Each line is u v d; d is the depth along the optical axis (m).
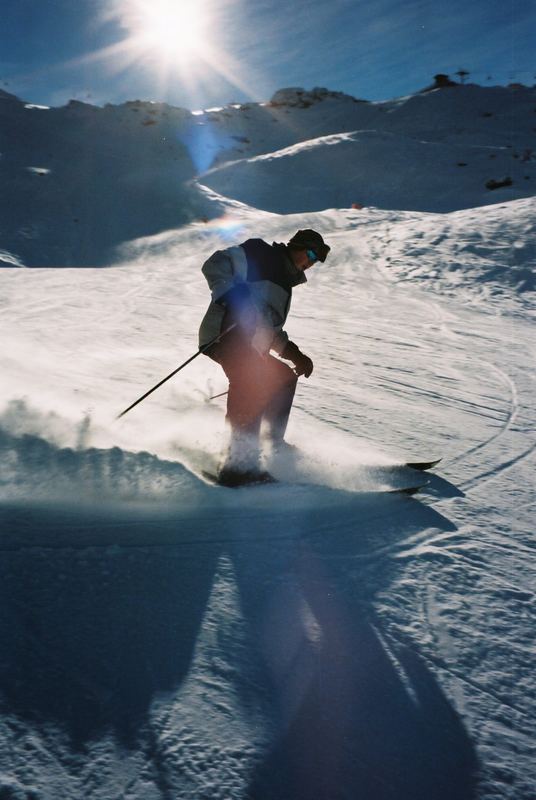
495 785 1.63
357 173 42.59
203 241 25.25
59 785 1.39
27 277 12.27
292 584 2.38
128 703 1.66
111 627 1.95
